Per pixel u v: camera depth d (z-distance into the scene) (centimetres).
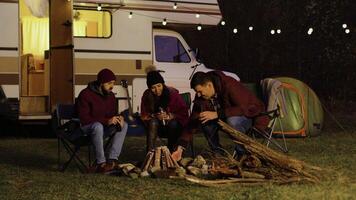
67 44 1018
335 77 1636
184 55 1120
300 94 1018
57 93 1033
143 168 629
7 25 991
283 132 944
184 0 1120
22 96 1060
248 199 513
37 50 1150
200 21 1134
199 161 635
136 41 1073
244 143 593
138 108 1067
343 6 1578
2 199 533
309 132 1012
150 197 530
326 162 715
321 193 534
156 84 693
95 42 1045
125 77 1061
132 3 1071
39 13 1045
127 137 1022
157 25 1110
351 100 1634
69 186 583
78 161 726
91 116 654
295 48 1634
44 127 1152
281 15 1645
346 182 588
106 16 1065
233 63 1727
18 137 1098
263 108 679
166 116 690
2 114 991
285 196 521
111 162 650
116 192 552
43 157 802
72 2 1014
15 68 995
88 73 1039
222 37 1730
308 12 1598
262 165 588
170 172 609
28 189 573
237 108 653
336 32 1588
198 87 653
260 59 1684
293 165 578
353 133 1084
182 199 520
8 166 716
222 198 519
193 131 655
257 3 1681
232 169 589
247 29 1692
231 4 1702
